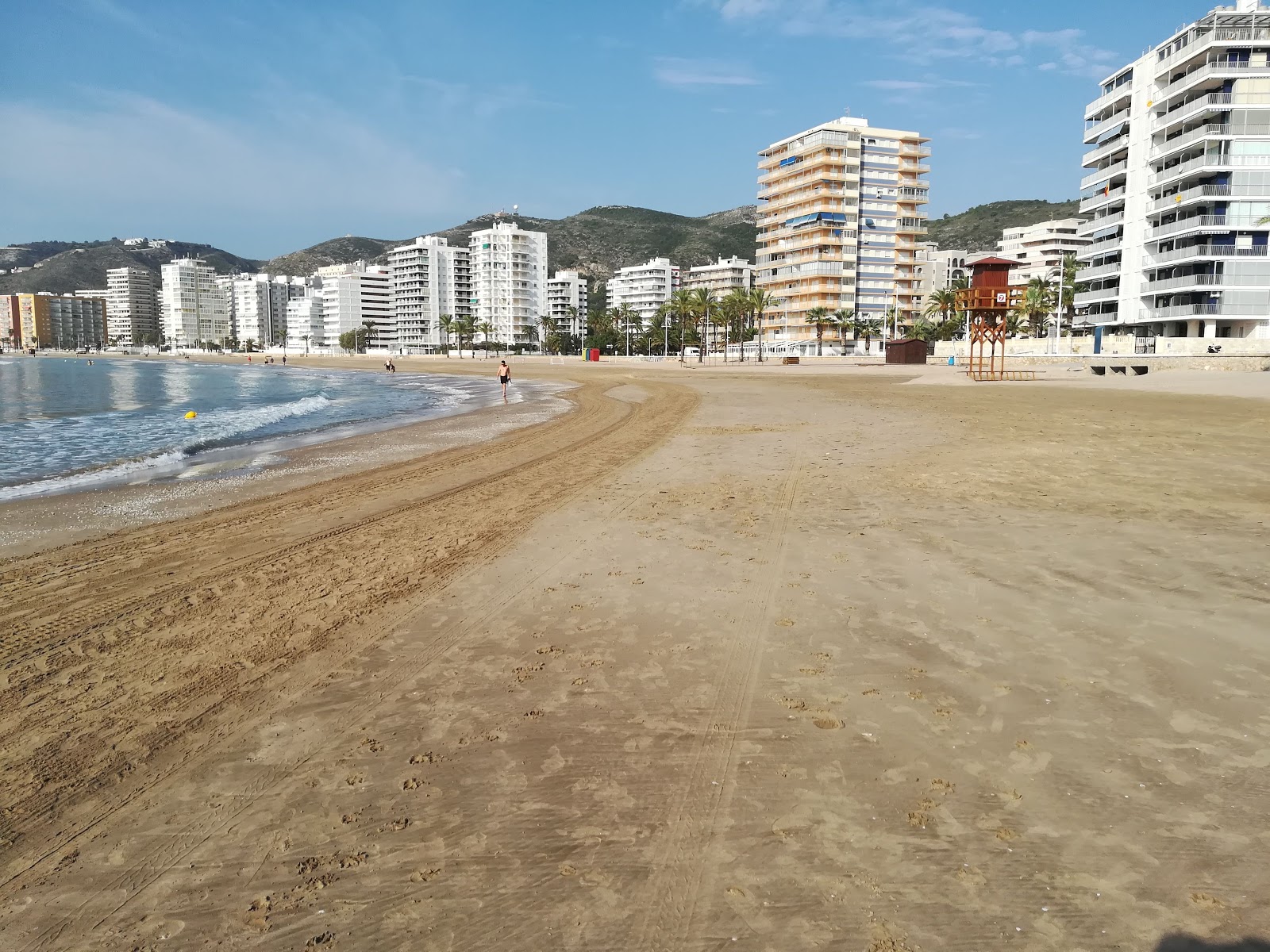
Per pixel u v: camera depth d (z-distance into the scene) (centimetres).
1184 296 6444
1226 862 274
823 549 714
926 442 1467
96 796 346
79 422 2700
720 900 265
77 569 745
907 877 273
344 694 441
